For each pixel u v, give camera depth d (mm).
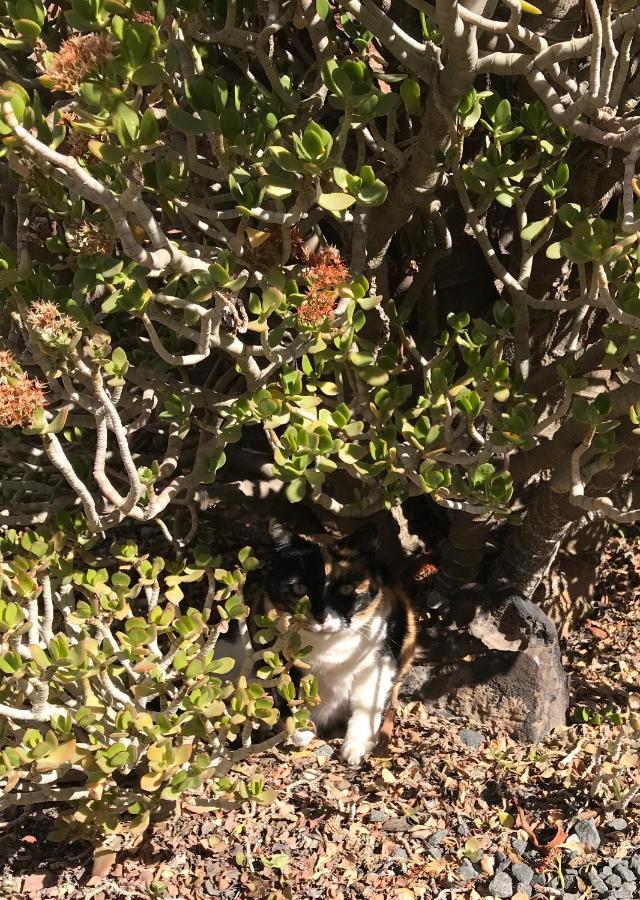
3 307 1036
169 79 877
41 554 986
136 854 1036
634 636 1342
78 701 1020
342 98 789
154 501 1012
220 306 855
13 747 949
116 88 715
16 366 850
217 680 1000
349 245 1084
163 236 792
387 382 1097
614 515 967
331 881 996
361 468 1027
